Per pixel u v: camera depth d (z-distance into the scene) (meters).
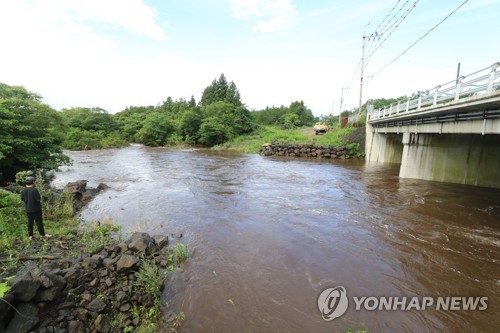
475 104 9.93
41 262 5.36
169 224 8.72
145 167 21.61
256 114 81.38
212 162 25.12
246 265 6.23
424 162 17.36
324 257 6.67
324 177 17.84
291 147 30.92
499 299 5.15
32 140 14.72
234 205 10.91
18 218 7.89
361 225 8.88
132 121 59.81
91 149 39.72
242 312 4.71
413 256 6.79
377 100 58.47
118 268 5.14
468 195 13.04
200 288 5.35
